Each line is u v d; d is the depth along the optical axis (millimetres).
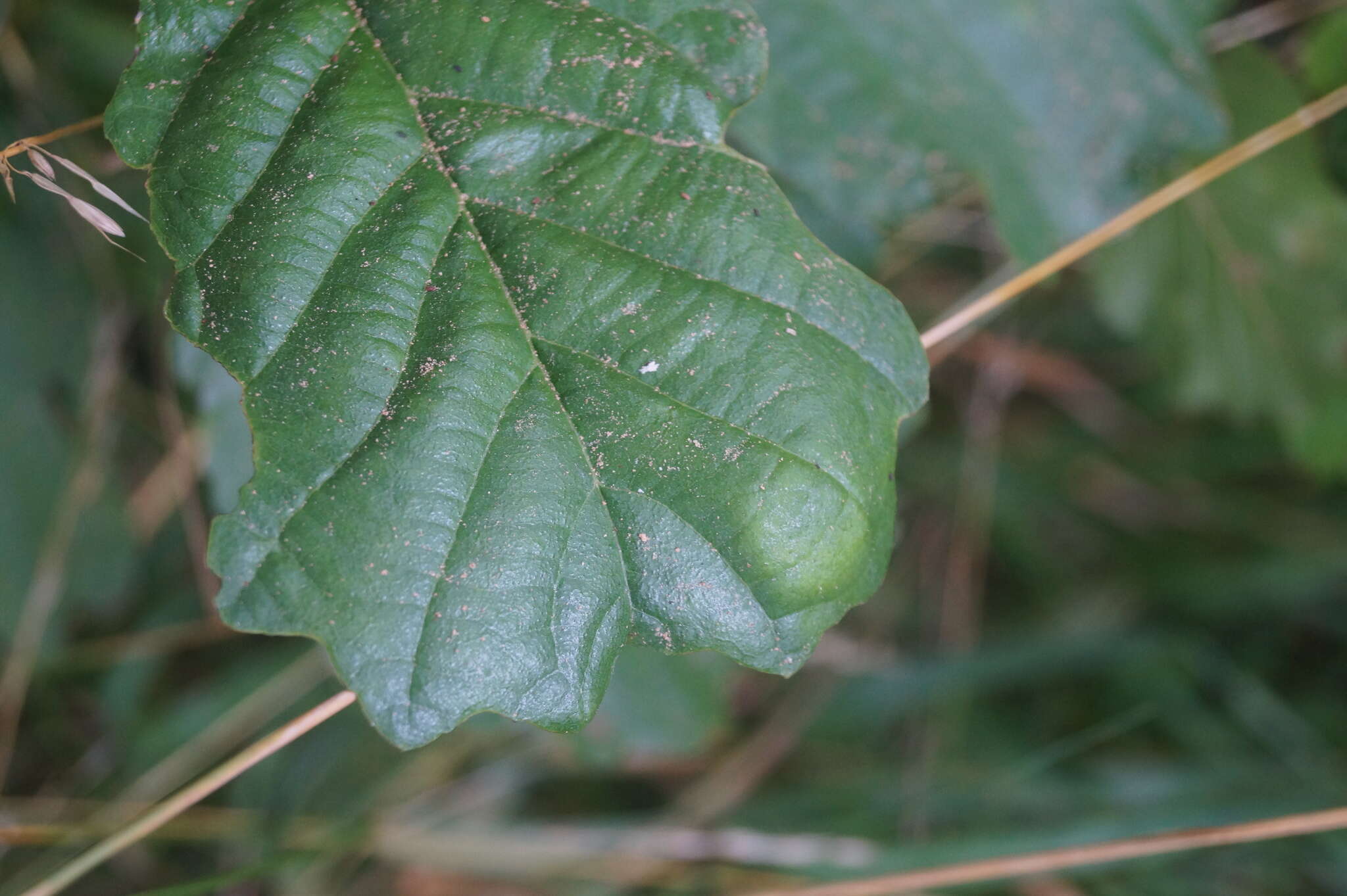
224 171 377
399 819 511
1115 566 678
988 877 443
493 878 526
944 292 603
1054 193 459
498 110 382
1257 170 515
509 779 535
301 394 373
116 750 516
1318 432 551
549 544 372
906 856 490
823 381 378
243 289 375
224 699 515
